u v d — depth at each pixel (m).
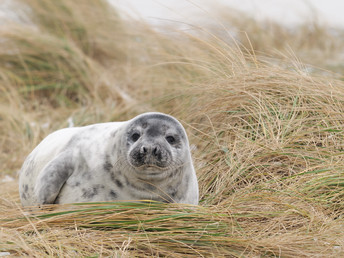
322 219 15.98
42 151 17.17
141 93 28.75
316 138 19.98
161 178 14.94
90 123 26.86
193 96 23.62
